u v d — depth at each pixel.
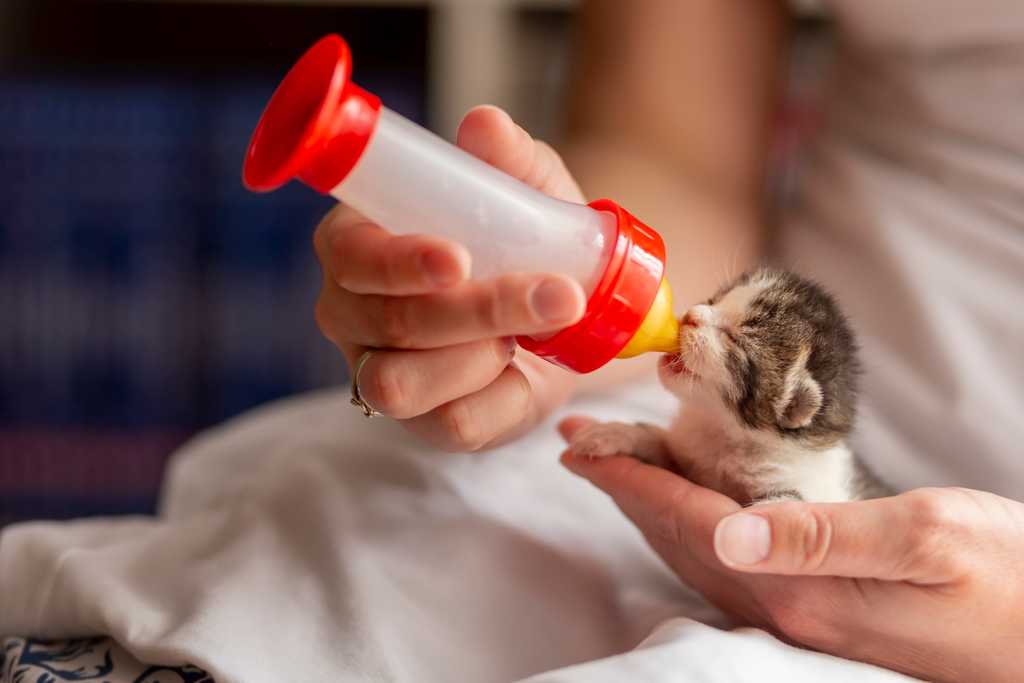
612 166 0.77
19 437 1.21
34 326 1.18
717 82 0.81
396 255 0.48
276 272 1.19
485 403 0.53
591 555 0.58
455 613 0.54
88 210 1.16
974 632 0.51
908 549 0.50
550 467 0.62
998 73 0.70
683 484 0.54
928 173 0.72
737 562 0.50
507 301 0.48
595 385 0.70
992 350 0.67
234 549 0.57
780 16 0.83
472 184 0.50
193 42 1.19
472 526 0.58
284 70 1.16
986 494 0.52
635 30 0.81
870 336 0.70
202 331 1.20
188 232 1.17
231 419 1.22
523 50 1.22
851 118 0.77
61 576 0.56
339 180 0.48
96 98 1.13
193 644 0.51
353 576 0.54
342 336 0.53
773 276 0.62
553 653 0.54
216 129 1.15
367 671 0.51
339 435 0.63
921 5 0.71
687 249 0.74
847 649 0.53
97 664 0.53
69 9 1.18
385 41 1.19
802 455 0.59
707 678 0.48
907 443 0.67
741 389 0.58
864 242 0.72
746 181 0.80
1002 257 0.69
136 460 1.23
